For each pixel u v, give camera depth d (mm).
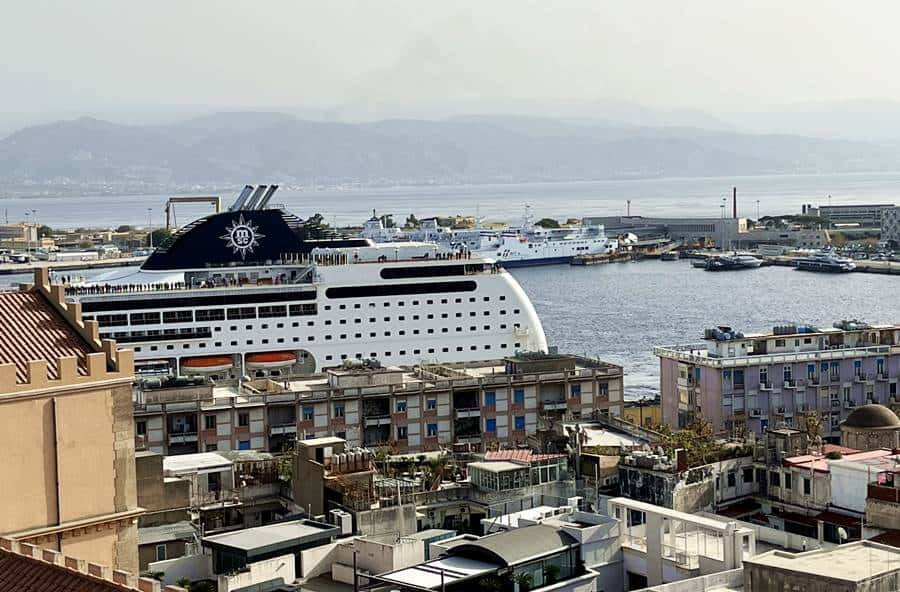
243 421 181125
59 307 86438
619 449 138750
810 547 110250
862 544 90125
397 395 189000
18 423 78500
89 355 82000
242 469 135750
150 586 65938
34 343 83562
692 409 192750
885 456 127625
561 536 103688
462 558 100062
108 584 64312
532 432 190375
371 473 122188
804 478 127375
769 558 86750
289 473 131750
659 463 128375
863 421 146875
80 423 81312
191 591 99750
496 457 132750
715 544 106250
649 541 105188
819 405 190875
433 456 150250
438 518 124812
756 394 188125
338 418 186250
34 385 79000
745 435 167625
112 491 82938
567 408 196625
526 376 195375
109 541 82938
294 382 198375
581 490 128500
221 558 101812
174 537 116125
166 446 176625
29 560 68250
